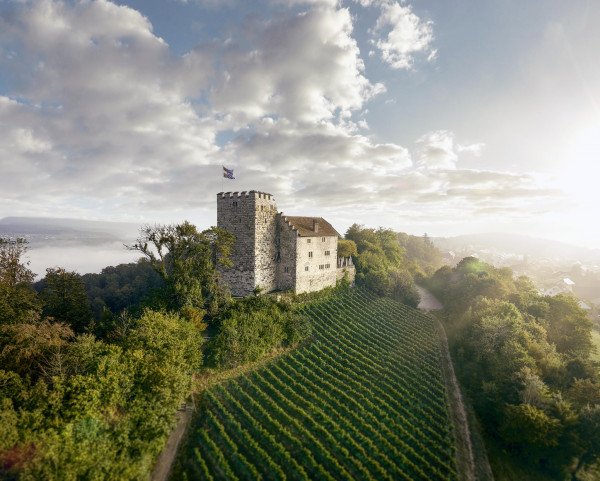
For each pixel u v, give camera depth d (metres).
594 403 37.44
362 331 56.78
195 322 41.56
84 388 24.64
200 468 25.70
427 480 28.58
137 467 21.23
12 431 19.48
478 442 35.44
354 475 28.36
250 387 36.62
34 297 41.56
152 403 26.64
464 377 47.38
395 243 106.75
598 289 143.62
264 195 58.38
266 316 46.69
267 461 27.30
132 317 44.22
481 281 76.31
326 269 68.94
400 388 41.56
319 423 33.25
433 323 70.44
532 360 42.47
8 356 27.70
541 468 33.22
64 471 17.12
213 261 58.00
